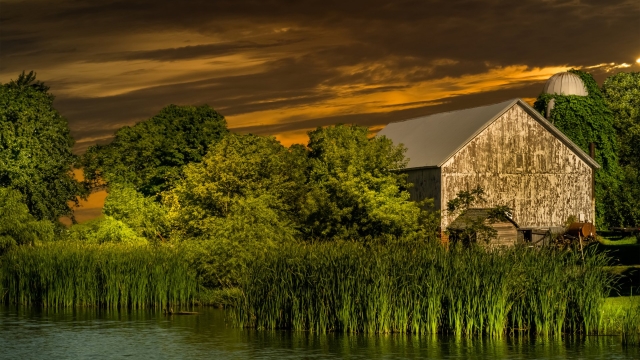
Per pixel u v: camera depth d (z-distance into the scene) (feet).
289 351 105.19
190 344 111.24
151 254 149.79
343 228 159.02
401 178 176.24
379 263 115.75
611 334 112.27
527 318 112.98
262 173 189.98
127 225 193.67
